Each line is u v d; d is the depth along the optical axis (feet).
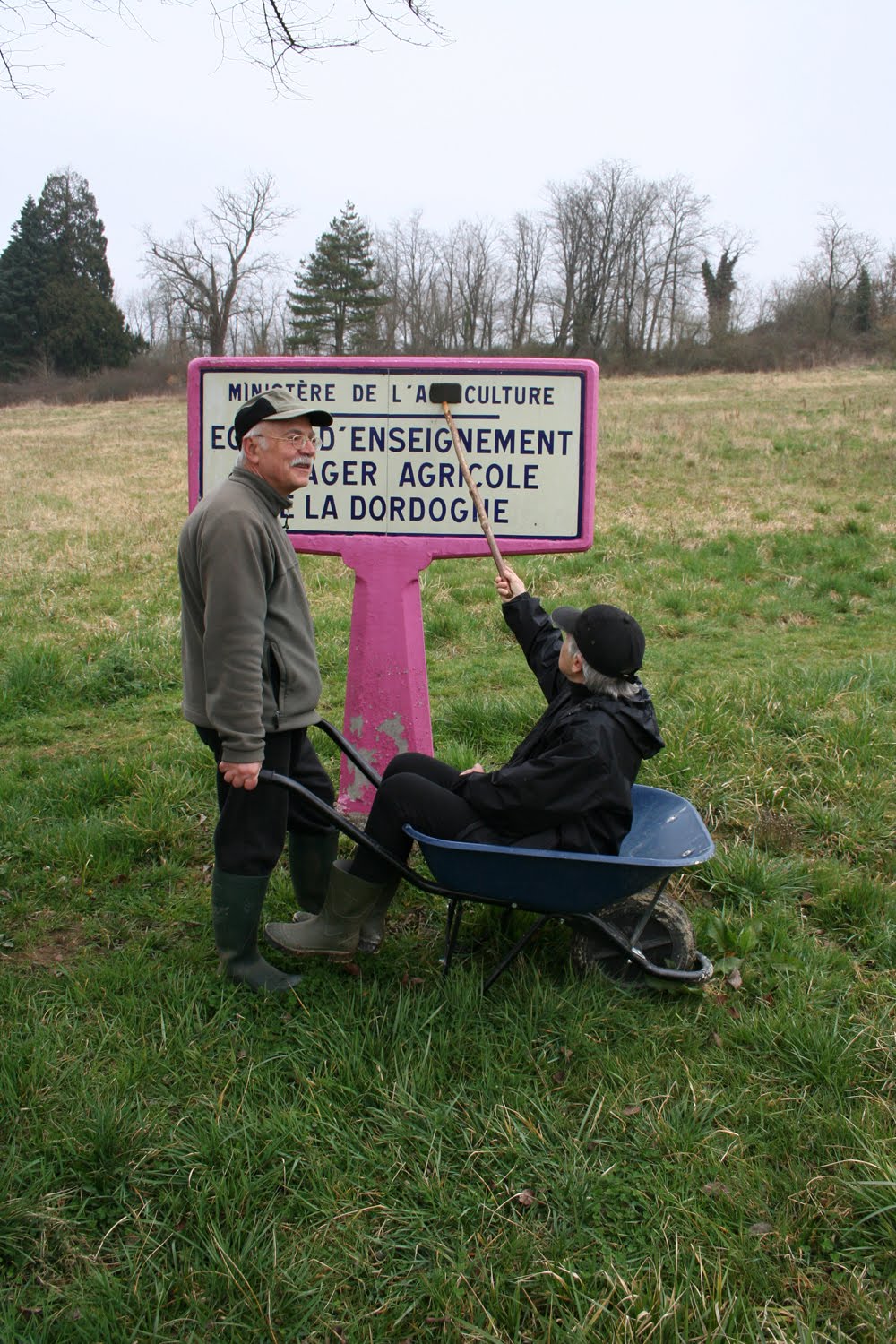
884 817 15.46
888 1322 7.43
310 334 230.89
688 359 199.11
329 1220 8.23
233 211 215.51
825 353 189.78
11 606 30.35
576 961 11.36
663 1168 8.77
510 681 23.21
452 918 11.51
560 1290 7.67
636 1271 7.75
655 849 11.84
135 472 71.41
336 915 11.37
